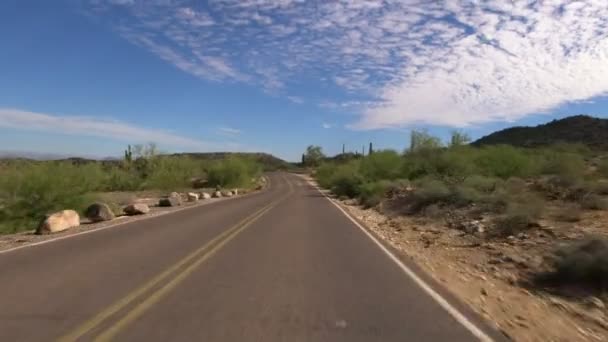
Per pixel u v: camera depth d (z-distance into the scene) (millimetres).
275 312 6531
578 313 7379
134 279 8398
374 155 48281
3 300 6926
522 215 14453
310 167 188500
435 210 21156
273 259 10688
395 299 7387
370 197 34312
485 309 7352
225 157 71312
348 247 12953
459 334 5816
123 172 54469
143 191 51906
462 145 40625
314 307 6828
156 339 5371
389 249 12812
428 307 6969
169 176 54969
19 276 8562
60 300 6941
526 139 88125
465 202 21203
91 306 6648
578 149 40500
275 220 20094
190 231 15719
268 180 98562
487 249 12711
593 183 19000
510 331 6270
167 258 10531
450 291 8000
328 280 8656
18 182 23109
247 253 11414
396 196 31281
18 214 23203
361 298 7406
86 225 18312
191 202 34188
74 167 26297
